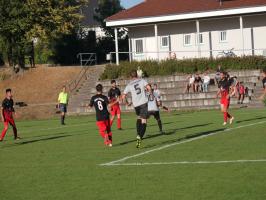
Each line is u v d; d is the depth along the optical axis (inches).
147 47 2338.8
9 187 574.2
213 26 2215.8
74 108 1940.2
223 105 1089.4
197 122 1193.4
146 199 490.3
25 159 766.5
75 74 2524.6
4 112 1050.7
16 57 2623.0
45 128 1325.0
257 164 623.5
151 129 1083.3
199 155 708.7
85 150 823.7
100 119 849.5
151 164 665.0
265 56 1937.7
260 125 1039.0
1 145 967.6
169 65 2009.1
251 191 494.9
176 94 1811.0
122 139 943.7
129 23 2257.6
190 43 2263.8
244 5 2059.5
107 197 506.3
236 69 1924.2
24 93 2504.9
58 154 797.2
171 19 2188.7
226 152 721.0
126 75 2065.7
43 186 570.3
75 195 521.0
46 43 2775.6
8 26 2475.4
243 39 2092.8
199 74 1925.4
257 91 1705.2
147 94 830.5
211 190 508.4
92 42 3041.3
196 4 2202.3
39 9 2504.9
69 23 2605.8
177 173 598.9
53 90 2465.6
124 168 649.6
